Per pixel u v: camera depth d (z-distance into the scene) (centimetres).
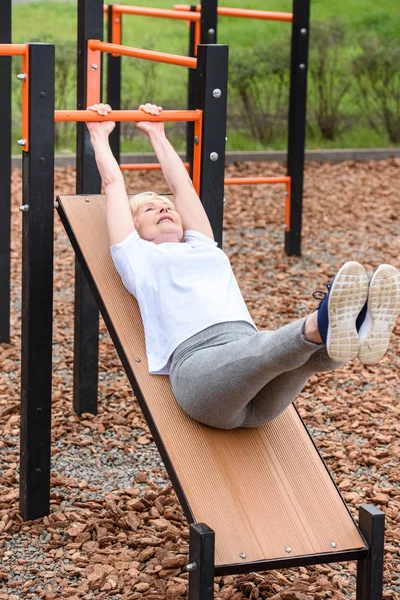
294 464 371
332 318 308
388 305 317
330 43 1451
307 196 1143
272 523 345
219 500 347
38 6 1532
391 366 638
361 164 1323
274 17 863
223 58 418
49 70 388
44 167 397
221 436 370
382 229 1009
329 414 556
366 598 346
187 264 397
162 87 1440
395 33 1591
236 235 976
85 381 545
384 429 538
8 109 632
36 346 415
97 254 420
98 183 513
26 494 427
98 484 471
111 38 905
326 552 340
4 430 522
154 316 390
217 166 430
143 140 1355
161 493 455
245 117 1405
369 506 349
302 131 877
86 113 403
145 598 369
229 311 382
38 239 404
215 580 387
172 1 1628
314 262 889
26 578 386
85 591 375
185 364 362
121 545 411
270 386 354
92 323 539
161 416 368
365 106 1487
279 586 383
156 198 434
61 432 523
